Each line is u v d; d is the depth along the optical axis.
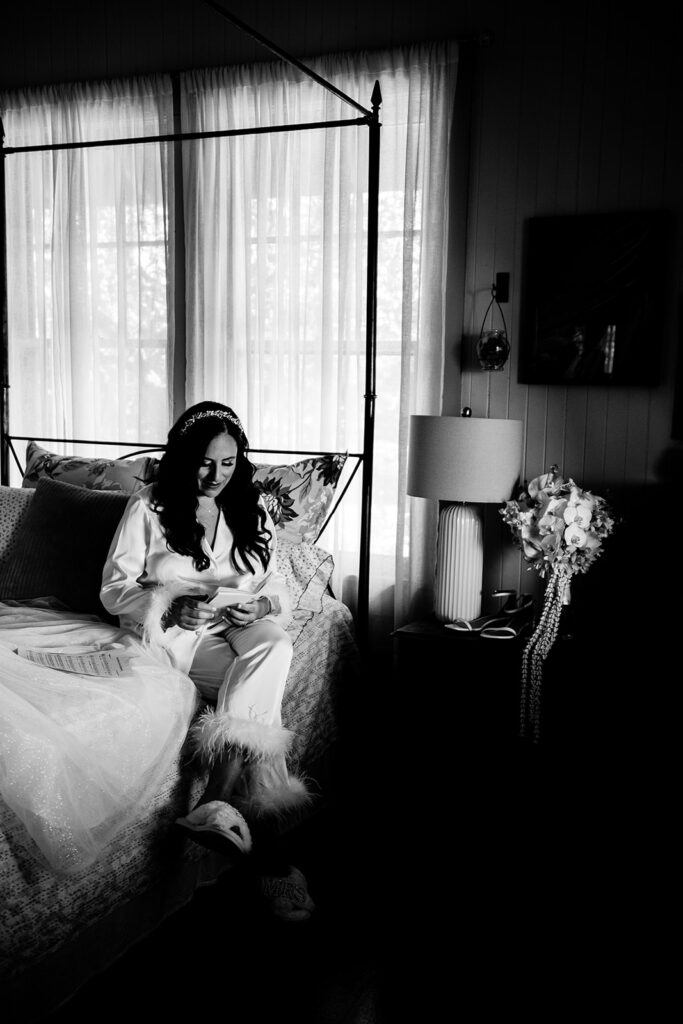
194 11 3.40
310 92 3.22
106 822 1.77
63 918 1.72
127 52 3.54
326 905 2.22
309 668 2.60
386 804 2.83
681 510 2.88
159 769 1.93
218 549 2.43
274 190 3.29
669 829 2.44
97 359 3.66
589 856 2.50
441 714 2.64
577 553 2.59
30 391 3.77
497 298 3.03
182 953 2.00
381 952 2.03
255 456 3.38
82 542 2.57
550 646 2.52
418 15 3.08
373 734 3.28
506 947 2.06
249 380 3.36
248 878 2.01
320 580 2.82
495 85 2.99
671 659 2.45
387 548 3.25
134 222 3.56
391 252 3.15
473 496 2.68
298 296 3.29
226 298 3.40
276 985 1.90
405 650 2.66
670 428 2.89
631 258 2.86
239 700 2.14
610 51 2.86
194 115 3.40
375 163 2.83
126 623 2.29
